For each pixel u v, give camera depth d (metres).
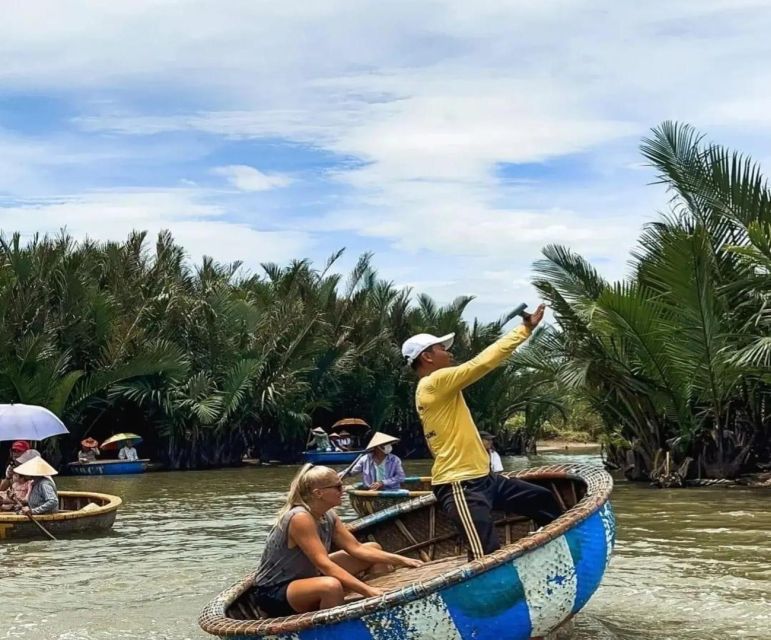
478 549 6.59
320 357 34.56
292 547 6.44
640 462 20.42
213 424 30.91
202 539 12.82
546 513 6.91
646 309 18.28
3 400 26.31
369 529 8.42
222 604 6.44
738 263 19.14
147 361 28.59
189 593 9.09
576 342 19.86
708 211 19.69
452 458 6.74
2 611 8.34
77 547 12.06
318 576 6.44
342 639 5.64
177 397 29.98
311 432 33.12
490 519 6.66
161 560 11.01
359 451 32.81
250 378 30.92
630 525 13.00
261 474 27.30
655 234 19.39
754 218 19.09
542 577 5.92
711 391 18.62
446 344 7.11
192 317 31.98
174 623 7.84
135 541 12.60
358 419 34.75
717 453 19.08
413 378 37.00
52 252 29.62
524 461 31.23
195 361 31.94
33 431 14.19
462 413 6.79
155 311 31.66
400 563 7.04
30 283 28.38
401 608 5.62
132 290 31.55
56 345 28.20
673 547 11.00
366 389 36.75
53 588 9.35
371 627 5.61
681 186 19.70
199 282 35.44
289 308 32.53
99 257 32.62
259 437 34.25
